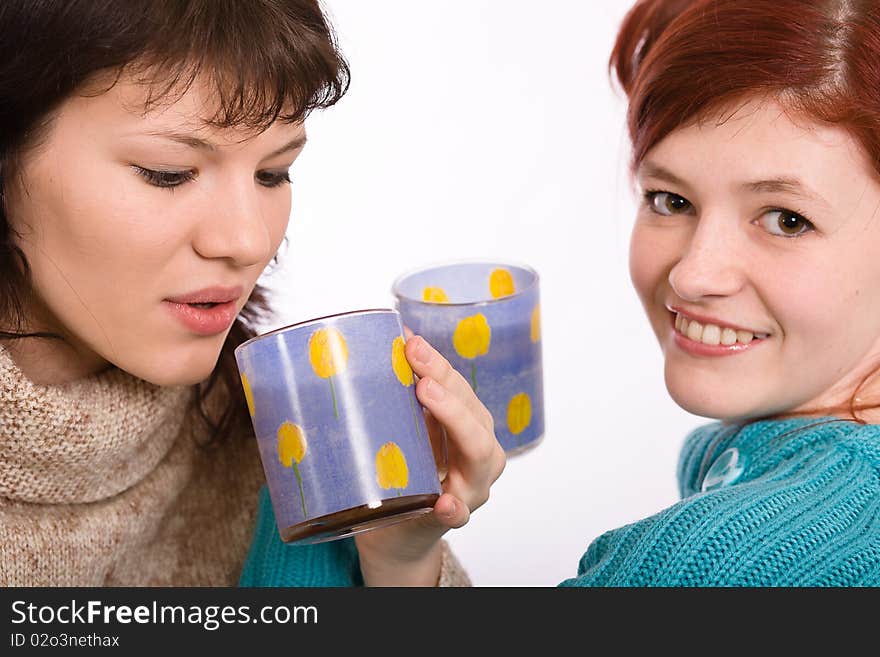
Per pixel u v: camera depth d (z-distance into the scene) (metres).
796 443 1.34
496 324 1.46
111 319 1.26
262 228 1.23
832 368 1.35
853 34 1.27
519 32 3.11
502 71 3.12
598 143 3.15
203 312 1.26
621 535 1.33
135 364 1.28
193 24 1.14
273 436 1.16
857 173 1.28
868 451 1.29
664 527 1.24
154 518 1.62
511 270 1.62
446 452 1.40
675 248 1.40
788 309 1.30
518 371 1.48
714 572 1.20
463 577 1.66
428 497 1.18
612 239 3.18
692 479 1.58
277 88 1.20
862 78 1.26
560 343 3.19
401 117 3.12
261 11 1.19
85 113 1.16
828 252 1.29
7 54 1.17
